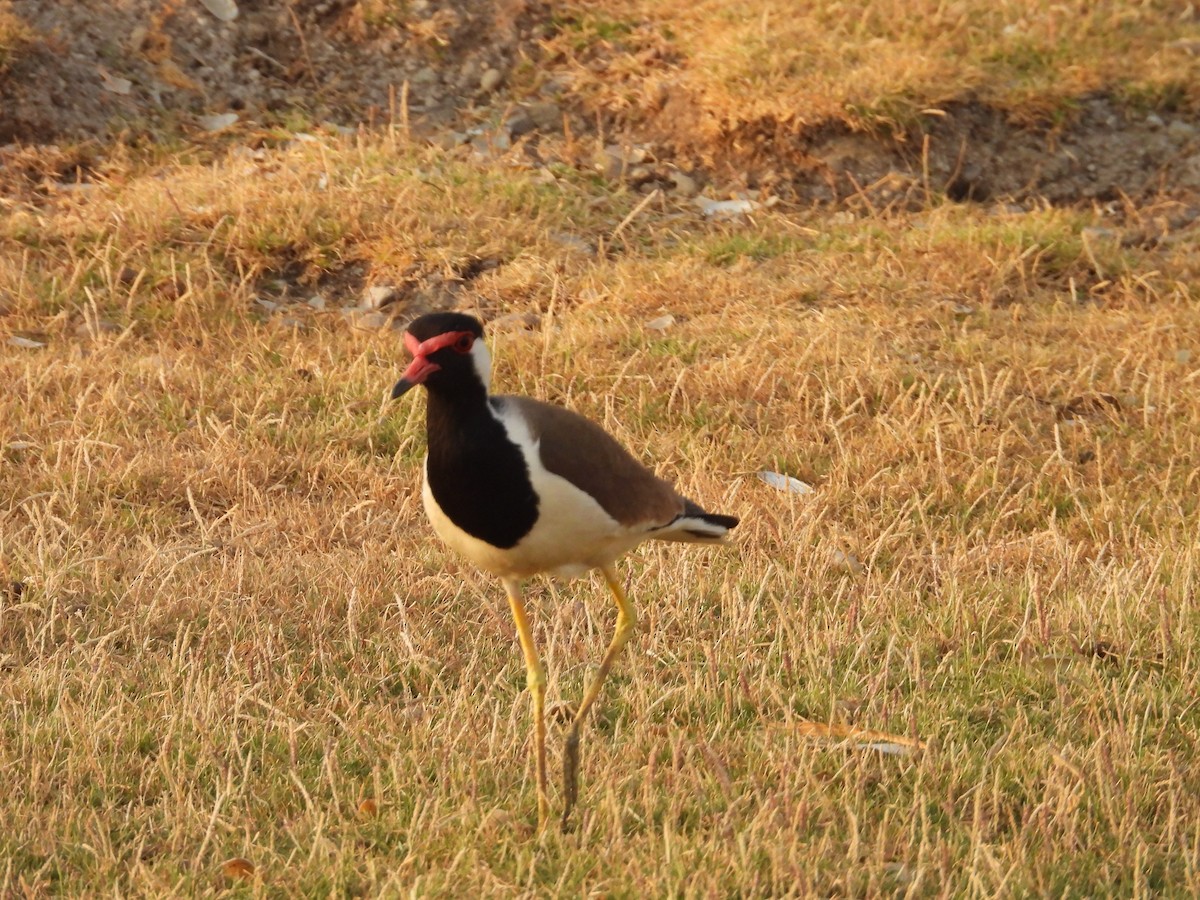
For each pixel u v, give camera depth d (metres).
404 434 12.65
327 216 16.06
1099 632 9.70
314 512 11.35
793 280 15.41
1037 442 12.76
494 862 7.24
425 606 10.08
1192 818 7.71
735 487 11.31
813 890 6.83
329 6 19.48
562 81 18.89
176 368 13.50
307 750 8.27
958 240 15.92
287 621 9.73
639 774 7.98
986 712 8.86
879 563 10.98
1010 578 10.64
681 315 14.81
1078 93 18.12
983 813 7.73
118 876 6.94
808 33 18.61
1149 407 13.18
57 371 13.17
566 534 7.22
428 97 18.83
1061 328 14.71
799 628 9.60
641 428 12.67
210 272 15.07
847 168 17.31
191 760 8.09
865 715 8.64
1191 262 16.03
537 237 15.98
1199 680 9.01
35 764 7.75
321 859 7.11
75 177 17.08
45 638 9.37
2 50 17.42
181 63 18.69
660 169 17.67
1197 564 10.46
